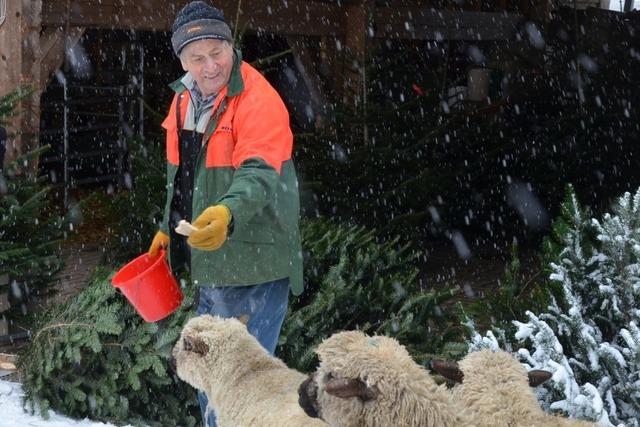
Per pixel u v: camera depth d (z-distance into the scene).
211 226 3.90
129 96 14.55
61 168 15.28
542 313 5.40
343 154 10.98
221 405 4.33
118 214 8.91
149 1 10.63
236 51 4.61
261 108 4.48
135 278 4.82
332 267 6.67
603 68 15.86
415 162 11.14
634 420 4.73
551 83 15.29
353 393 3.30
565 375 4.54
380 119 11.21
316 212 10.20
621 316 5.11
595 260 5.38
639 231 5.12
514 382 3.84
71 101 13.24
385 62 11.91
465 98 15.57
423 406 3.29
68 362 6.14
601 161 13.55
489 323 5.84
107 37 15.75
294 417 3.82
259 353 4.41
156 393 6.10
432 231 12.62
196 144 4.71
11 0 8.41
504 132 13.09
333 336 3.56
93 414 6.06
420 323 6.61
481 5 16.17
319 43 14.73
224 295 4.77
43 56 9.59
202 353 4.38
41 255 7.68
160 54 16.08
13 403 6.18
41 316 6.58
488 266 12.18
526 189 12.92
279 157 4.43
